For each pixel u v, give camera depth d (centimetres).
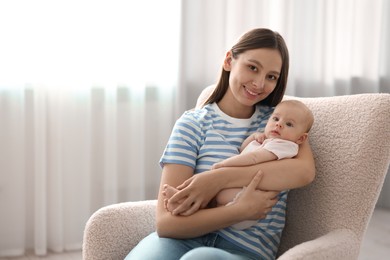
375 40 336
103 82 262
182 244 132
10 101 247
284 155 135
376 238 293
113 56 262
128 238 140
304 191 145
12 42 245
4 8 242
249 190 130
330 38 318
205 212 129
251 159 134
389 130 135
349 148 138
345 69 329
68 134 258
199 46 284
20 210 253
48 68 251
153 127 278
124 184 274
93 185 268
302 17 310
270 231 137
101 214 137
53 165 256
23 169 251
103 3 258
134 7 264
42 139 250
